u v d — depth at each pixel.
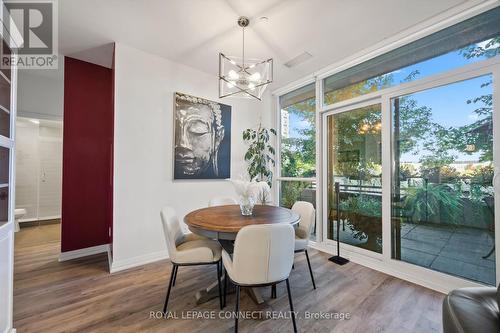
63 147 3.10
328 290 2.25
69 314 1.84
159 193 3.10
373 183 2.92
